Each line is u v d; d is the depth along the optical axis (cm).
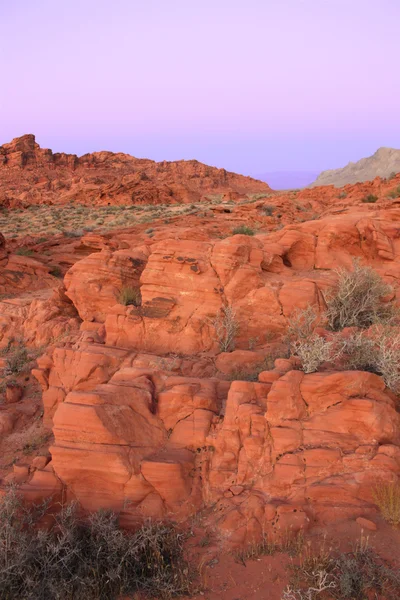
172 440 783
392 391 800
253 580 585
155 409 816
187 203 7750
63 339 1402
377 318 1122
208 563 622
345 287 1164
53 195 10462
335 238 1461
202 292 1191
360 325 1149
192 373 1010
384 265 1466
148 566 620
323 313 1130
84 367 975
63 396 1002
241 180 16150
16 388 1220
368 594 540
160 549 644
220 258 1209
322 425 727
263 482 704
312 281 1223
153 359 1008
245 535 646
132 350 1076
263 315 1166
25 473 818
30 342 1495
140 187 8300
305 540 623
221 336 1144
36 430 1045
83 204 8000
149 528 658
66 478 725
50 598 588
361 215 1788
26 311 1625
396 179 4962
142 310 1216
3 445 1016
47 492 727
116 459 709
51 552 638
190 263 1205
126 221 5456
